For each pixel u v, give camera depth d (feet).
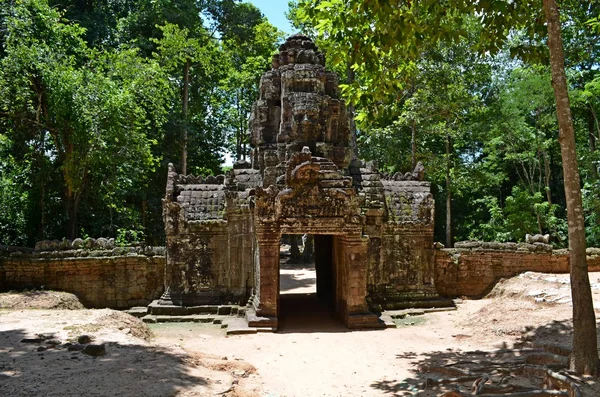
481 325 47.47
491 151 108.17
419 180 67.10
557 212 118.93
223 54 114.83
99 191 78.38
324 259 68.13
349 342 43.06
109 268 58.85
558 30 31.17
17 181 75.66
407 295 60.44
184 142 103.35
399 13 36.29
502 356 35.76
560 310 47.11
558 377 26.27
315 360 36.86
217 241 58.34
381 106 43.86
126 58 83.15
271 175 55.67
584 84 96.89
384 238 60.54
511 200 97.55
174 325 52.11
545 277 60.75
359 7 36.76
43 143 74.54
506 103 96.32
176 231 58.13
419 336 45.55
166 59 99.25
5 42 69.92
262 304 49.26
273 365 35.42
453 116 95.50
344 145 60.90
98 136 68.23
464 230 123.54
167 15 106.22
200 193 60.59
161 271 60.29
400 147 101.04
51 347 33.22
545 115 99.81
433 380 29.19
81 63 83.30
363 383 30.91
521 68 99.60
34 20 71.87
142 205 99.81
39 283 57.72
